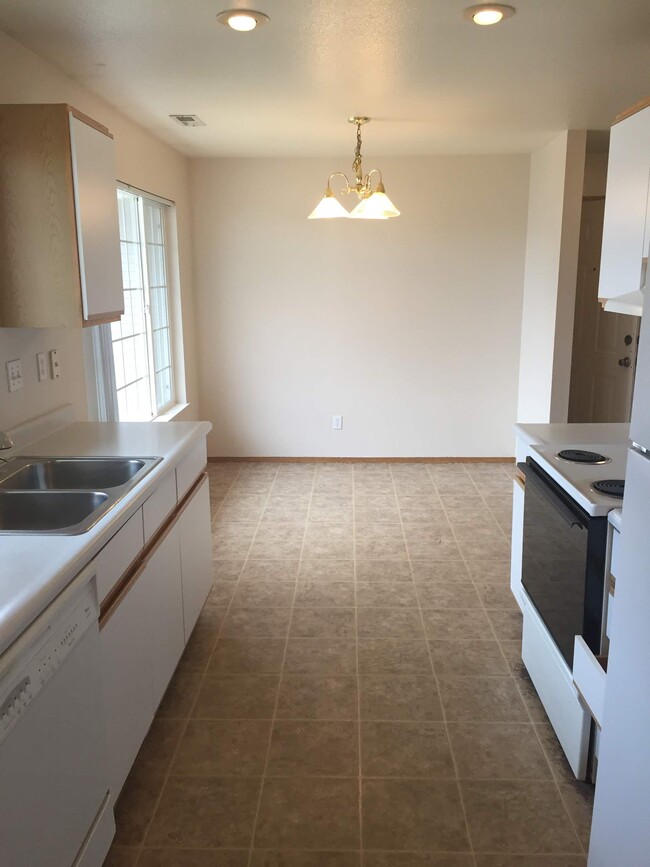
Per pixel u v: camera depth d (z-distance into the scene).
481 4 2.18
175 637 2.47
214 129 4.08
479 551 3.84
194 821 1.95
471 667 2.71
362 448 5.65
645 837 1.29
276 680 2.63
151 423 2.98
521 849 1.85
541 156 4.80
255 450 5.69
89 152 2.42
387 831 1.91
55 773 1.44
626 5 2.20
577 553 1.99
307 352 5.48
